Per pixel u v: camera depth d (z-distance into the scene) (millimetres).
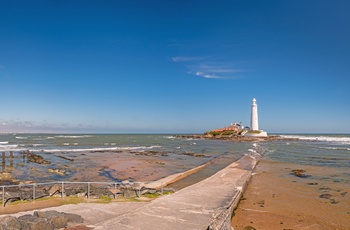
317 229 13586
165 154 53500
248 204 17656
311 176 28453
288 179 26672
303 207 17234
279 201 18547
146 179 26844
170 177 26797
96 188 17641
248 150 64750
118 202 14781
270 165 36844
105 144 86125
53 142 94062
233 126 142125
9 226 9039
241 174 25516
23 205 13484
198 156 50156
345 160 43406
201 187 19141
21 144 81250
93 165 37031
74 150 60438
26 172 31422
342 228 13719
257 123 125688
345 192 21297
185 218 12000
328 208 17047
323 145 86562
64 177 28156
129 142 101625
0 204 13422
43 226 9820
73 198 15273
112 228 10555
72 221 10992
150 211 12906
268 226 13883
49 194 15688
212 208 13695
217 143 97312
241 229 13359
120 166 36125
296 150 64562
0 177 27297
